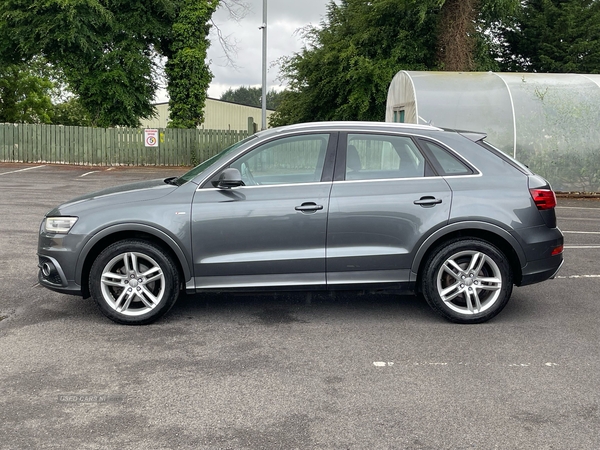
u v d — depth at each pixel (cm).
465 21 2364
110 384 428
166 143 2808
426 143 572
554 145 1673
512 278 573
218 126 5422
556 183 1688
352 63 2500
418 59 2567
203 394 412
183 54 2967
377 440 351
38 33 2717
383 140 570
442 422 374
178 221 545
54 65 2845
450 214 552
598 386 431
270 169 563
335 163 562
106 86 2852
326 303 643
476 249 559
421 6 2381
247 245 550
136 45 2895
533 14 3127
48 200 1400
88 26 2786
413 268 558
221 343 514
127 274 554
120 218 545
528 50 3164
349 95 2575
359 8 2694
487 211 554
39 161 2722
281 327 559
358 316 596
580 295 678
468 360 479
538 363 474
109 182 1927
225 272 552
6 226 1041
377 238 554
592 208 1457
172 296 556
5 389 418
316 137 568
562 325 571
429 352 496
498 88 1720
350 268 555
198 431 361
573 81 1748
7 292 662
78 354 485
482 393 418
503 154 586
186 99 3055
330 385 429
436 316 597
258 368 459
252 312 607
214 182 557
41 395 409
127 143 2772
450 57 2380
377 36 2598
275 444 346
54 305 620
